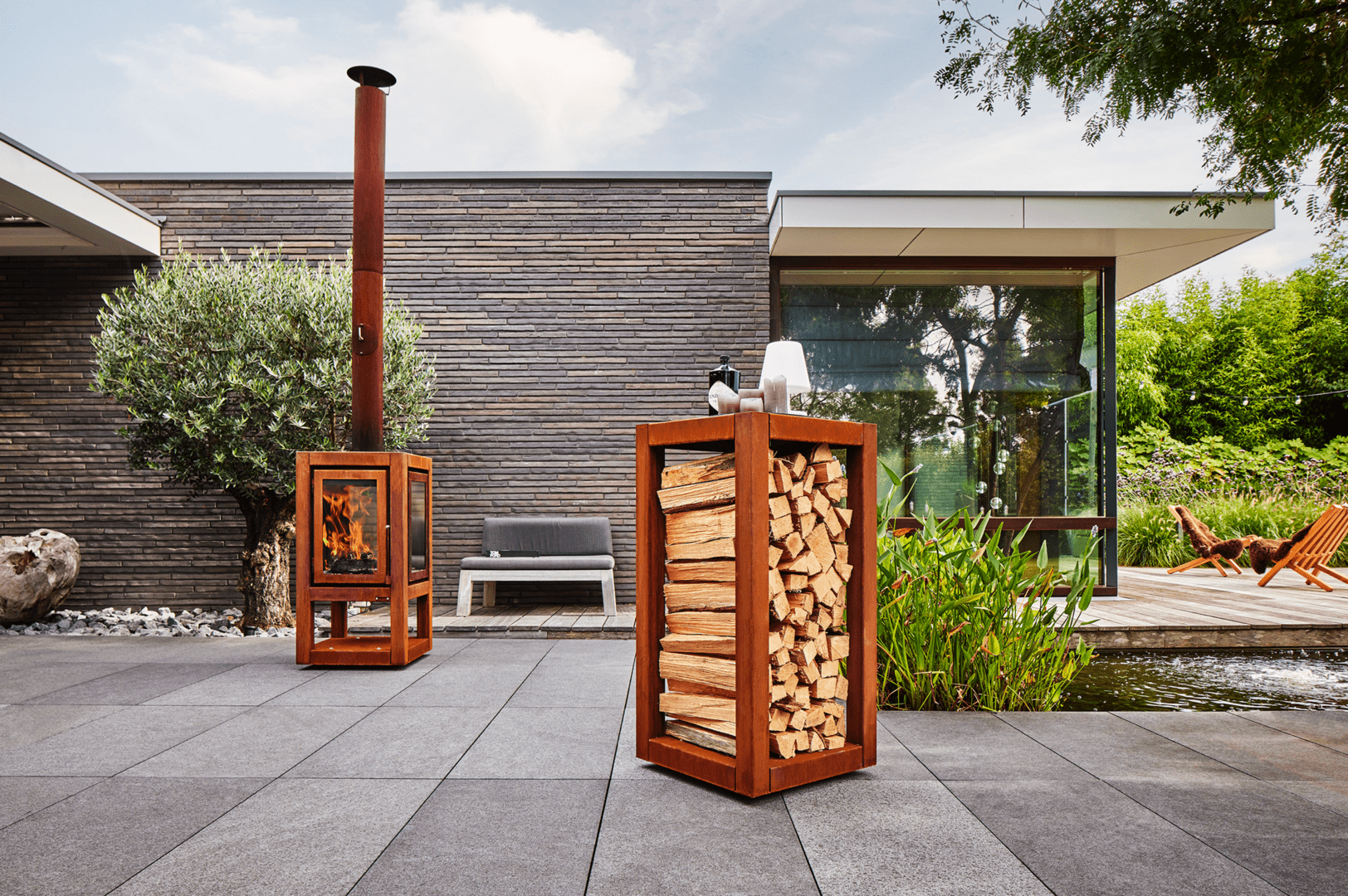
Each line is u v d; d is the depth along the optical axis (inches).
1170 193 234.8
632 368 268.2
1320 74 133.0
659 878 65.8
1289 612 211.5
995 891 63.3
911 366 274.1
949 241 253.0
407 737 108.8
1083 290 274.8
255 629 217.2
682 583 96.7
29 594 218.2
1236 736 109.8
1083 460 272.5
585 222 271.7
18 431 259.4
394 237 270.5
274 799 84.5
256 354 208.1
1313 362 662.5
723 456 91.8
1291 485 525.0
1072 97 152.3
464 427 266.1
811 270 276.2
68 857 69.8
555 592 261.3
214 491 259.3
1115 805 83.0
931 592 132.0
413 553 168.6
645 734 97.6
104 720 117.9
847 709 101.9
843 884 64.6
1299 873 66.4
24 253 260.1
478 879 65.5
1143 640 188.5
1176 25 130.5
